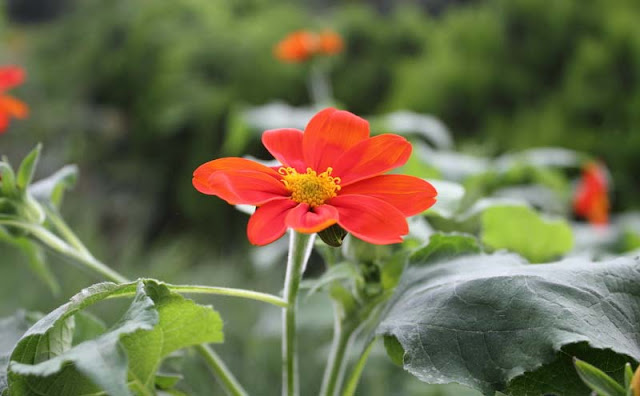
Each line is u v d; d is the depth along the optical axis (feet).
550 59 5.53
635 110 5.19
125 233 6.69
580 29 5.50
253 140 5.54
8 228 1.51
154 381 1.38
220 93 7.38
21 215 1.51
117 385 1.10
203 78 7.57
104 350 1.12
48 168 7.60
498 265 1.36
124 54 8.85
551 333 1.21
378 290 1.44
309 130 1.36
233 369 3.58
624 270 1.29
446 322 1.26
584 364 1.14
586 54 5.32
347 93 6.83
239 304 4.17
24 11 13.09
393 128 3.58
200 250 6.08
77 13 10.41
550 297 1.24
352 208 1.25
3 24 11.10
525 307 1.24
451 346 1.25
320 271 4.24
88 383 1.21
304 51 4.02
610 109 5.26
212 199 6.99
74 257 1.54
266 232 1.21
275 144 1.37
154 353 1.31
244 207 1.44
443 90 5.49
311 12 10.55
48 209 1.59
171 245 5.98
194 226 7.22
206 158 7.32
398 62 6.89
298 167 1.34
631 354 1.20
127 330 1.14
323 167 1.34
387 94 6.76
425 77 5.59
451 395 2.68
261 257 2.65
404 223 1.22
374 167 1.31
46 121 8.20
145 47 8.72
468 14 5.90
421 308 1.29
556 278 1.26
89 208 5.91
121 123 8.63
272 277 4.61
